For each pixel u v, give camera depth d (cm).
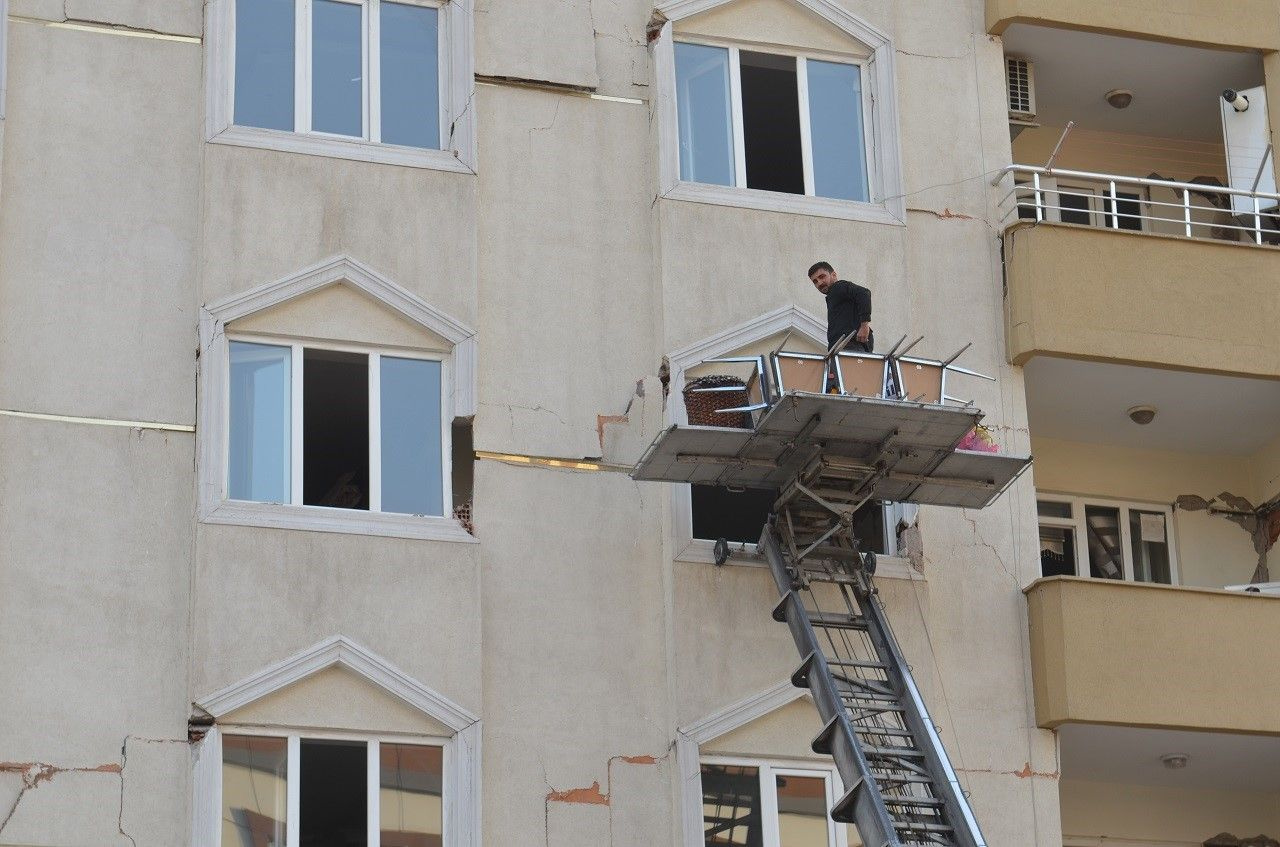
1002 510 3788
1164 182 4059
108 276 3503
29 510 3334
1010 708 3644
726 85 3941
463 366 3581
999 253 3981
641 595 3544
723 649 3506
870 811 2998
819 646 3269
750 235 3800
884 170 3941
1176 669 3638
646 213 3809
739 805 3441
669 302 3712
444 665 3384
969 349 3881
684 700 3462
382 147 3681
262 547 3375
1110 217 4597
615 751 3434
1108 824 4053
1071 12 4191
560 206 3762
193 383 3478
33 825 3166
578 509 3569
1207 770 3975
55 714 3231
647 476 3412
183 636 3325
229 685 3278
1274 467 4353
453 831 3300
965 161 4034
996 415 3850
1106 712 3594
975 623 3688
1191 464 4400
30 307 3450
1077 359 3888
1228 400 4119
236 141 3609
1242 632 3678
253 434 3478
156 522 3381
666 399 3662
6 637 3253
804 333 3744
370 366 3562
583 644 3484
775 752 3478
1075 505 4338
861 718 3281
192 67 3675
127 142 3594
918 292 3900
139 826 3209
